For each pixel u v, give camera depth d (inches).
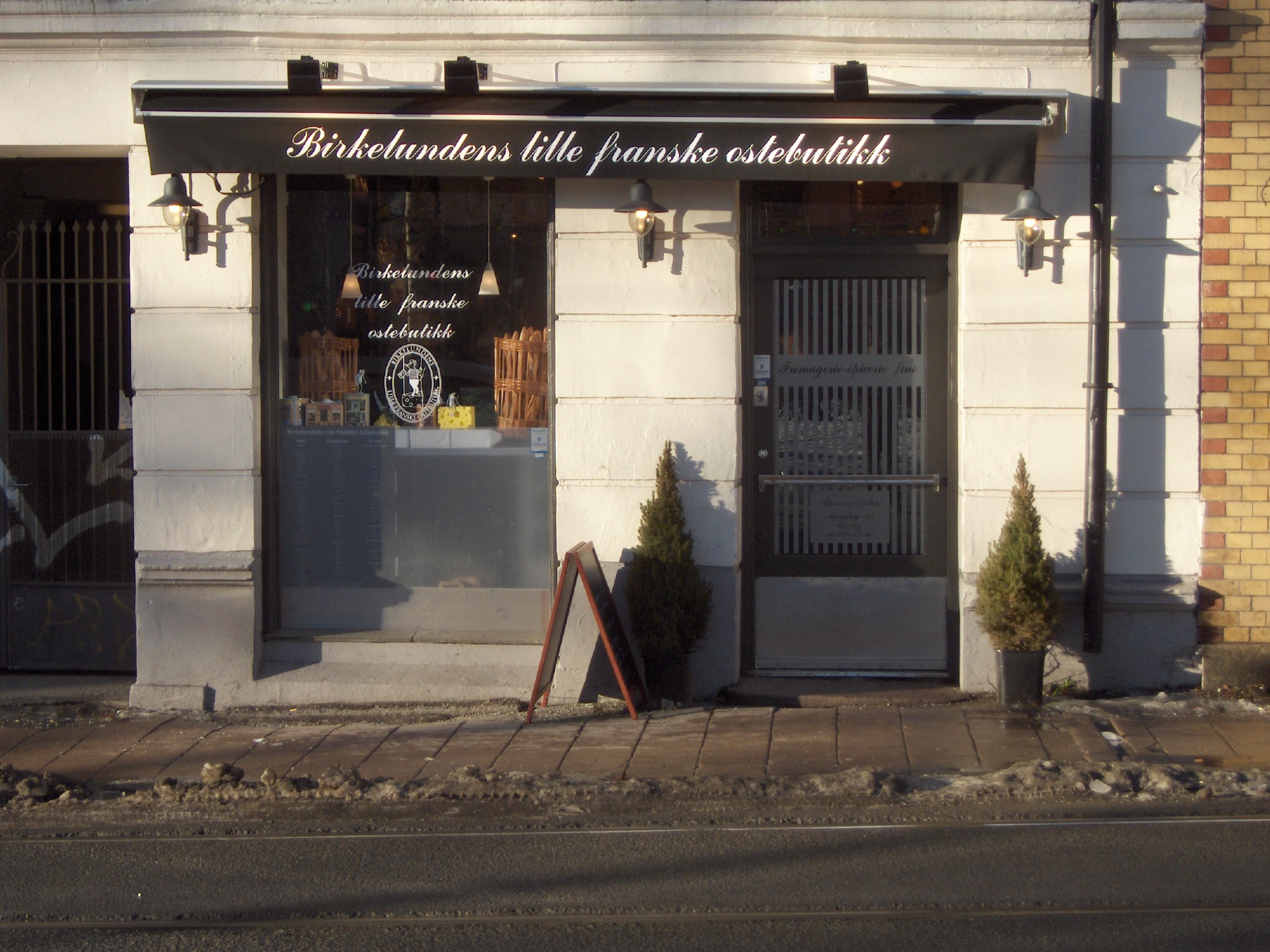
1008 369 288.4
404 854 202.1
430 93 278.8
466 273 304.7
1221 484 288.8
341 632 307.0
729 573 293.9
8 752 263.1
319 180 305.0
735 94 277.6
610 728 271.6
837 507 303.6
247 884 190.1
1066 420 288.0
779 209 302.2
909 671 302.2
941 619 301.7
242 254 294.0
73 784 239.8
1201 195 286.8
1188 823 209.9
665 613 281.3
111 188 314.7
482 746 260.2
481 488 305.0
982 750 249.8
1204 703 280.1
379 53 293.1
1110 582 289.9
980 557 290.0
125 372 316.5
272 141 280.8
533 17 287.9
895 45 287.3
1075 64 286.7
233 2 288.7
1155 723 266.4
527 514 304.5
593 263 292.2
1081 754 245.6
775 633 304.8
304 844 207.8
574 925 173.6
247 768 249.8
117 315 315.9
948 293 299.7
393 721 286.0
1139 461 289.1
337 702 296.0
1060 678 292.8
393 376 306.8
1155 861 193.6
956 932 169.5
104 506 316.2
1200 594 290.7
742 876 190.4
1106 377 282.4
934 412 301.4
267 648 303.4
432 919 176.6
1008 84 287.1
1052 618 276.1
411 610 306.8
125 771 250.2
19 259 315.0
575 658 294.8
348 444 307.6
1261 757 243.9
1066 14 282.0
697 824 214.4
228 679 297.3
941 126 275.6
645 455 293.0
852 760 245.3
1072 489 288.4
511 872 193.5
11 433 316.5
